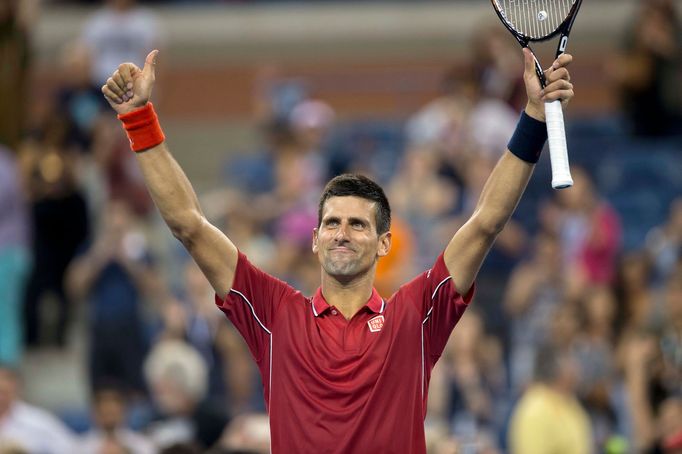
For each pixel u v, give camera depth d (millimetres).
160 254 48000
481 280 41531
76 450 33562
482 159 44750
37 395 43250
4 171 38375
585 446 32844
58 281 43750
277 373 17125
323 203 17531
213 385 37062
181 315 37406
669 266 41781
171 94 63562
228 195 47625
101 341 39000
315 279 38656
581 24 61625
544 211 46312
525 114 17328
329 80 60125
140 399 38594
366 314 17266
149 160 17516
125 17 52812
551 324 36594
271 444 17062
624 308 38750
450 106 47094
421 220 43688
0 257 38188
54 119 44688
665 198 50062
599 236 41344
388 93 59812
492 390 37219
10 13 43656
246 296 17547
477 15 63250
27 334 43750
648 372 34000
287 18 64062
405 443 16703
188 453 26875
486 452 29688
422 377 17172
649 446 30625
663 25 53406
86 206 43875
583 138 54156
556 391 32500
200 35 63781
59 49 62344
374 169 50500
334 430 16609
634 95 53375
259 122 58469
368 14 63969
